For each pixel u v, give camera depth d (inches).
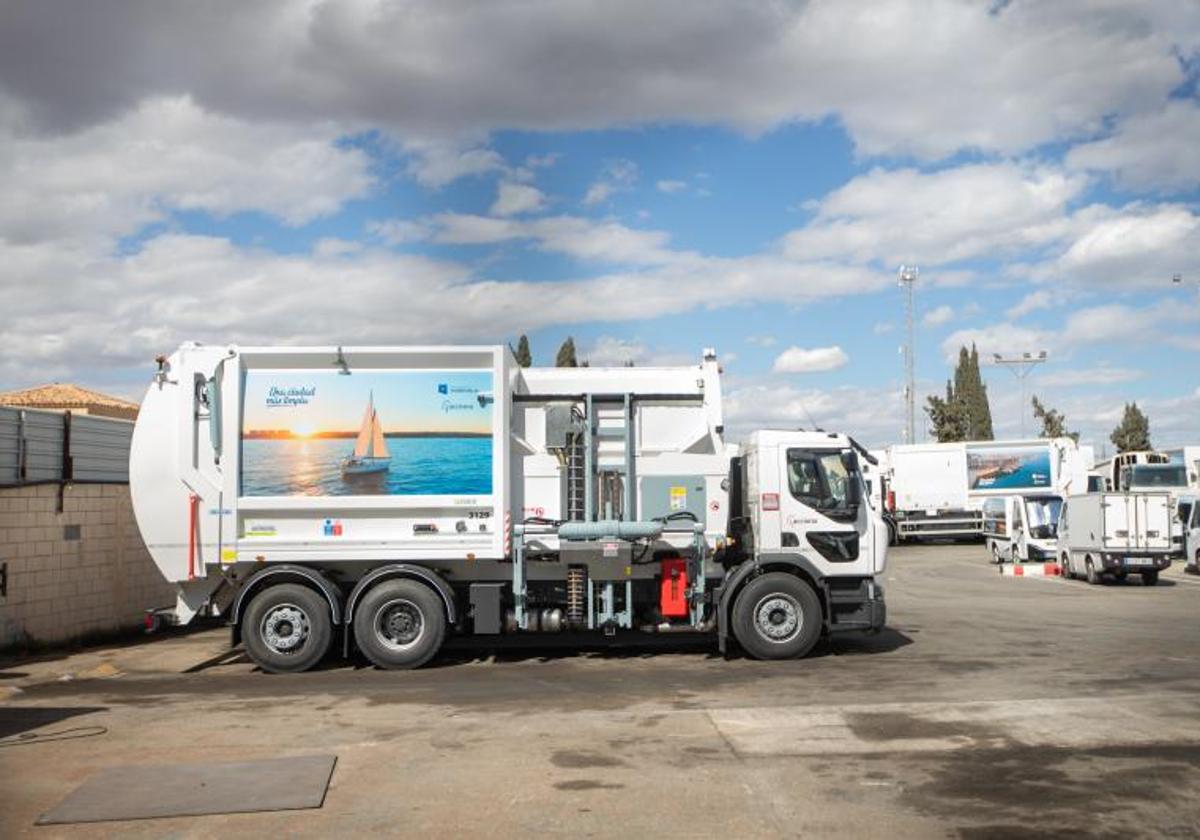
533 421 541.3
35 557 584.7
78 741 350.9
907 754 314.8
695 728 355.6
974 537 1802.4
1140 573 1029.8
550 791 282.4
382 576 518.9
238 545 515.5
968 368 2979.8
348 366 523.8
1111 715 364.2
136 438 515.8
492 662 531.2
